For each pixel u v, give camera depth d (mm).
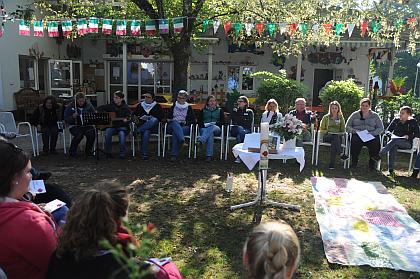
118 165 7008
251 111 7961
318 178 6426
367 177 6625
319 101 13586
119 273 1622
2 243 1912
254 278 1558
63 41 13930
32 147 8188
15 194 2078
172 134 7520
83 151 8086
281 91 10320
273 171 6852
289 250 1529
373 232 4266
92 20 8219
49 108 7648
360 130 7203
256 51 13344
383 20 8242
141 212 4742
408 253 3787
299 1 8828
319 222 4520
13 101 11867
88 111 7609
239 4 9305
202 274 3355
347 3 8789
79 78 14336
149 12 8930
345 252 3775
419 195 5691
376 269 3486
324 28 8148
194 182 6043
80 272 1652
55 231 2135
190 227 4328
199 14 9961
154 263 2092
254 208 4953
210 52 12000
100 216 1713
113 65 14484
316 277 3342
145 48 13938
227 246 3893
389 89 12398
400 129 6926
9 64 11625
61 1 10484
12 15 9367
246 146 5246
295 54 10547
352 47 12961
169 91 14562
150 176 6320
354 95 9945
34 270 1978
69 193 5363
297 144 7469
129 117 7707
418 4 8461
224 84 13570
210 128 7469
